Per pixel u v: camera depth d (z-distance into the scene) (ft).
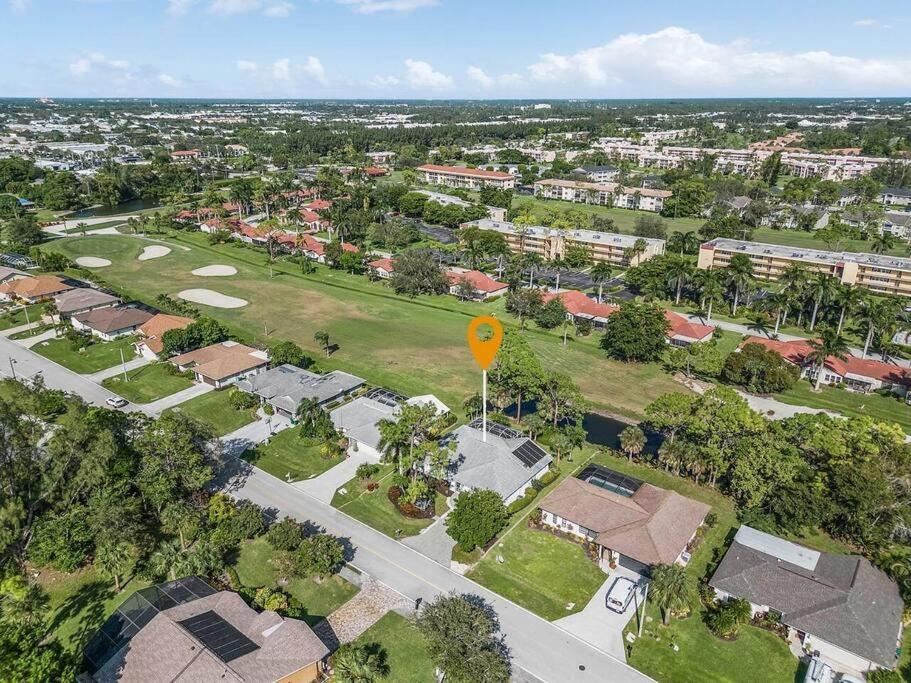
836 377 393.91
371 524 255.70
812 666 186.50
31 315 483.92
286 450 309.01
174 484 245.24
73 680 170.09
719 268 611.88
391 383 382.83
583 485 264.11
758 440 262.47
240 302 533.14
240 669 175.11
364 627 204.13
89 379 382.01
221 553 232.94
